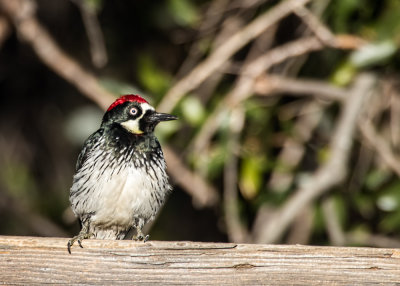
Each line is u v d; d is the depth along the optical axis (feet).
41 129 51.52
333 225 39.70
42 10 48.39
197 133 37.99
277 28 43.93
